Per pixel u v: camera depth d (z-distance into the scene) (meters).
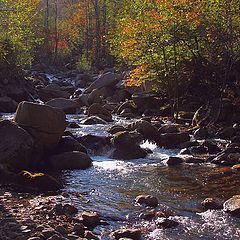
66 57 56.81
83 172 11.72
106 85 27.64
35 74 39.91
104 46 50.53
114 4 48.00
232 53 18.25
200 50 19.78
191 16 18.34
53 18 64.56
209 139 15.83
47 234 6.75
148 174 11.58
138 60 21.67
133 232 7.14
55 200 8.89
